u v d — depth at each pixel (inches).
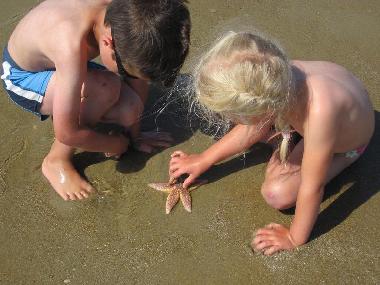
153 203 47.5
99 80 47.0
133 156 51.1
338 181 48.0
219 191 48.2
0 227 46.4
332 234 44.5
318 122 38.7
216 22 63.3
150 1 38.8
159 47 38.4
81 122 49.3
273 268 42.8
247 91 34.7
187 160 47.5
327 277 42.1
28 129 53.7
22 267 43.8
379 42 59.8
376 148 50.1
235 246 44.4
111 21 39.7
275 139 48.7
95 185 49.0
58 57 42.8
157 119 54.1
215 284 42.2
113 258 44.1
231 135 46.3
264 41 36.1
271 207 46.8
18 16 65.1
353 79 42.8
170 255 44.0
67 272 43.3
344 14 63.3
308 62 42.2
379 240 43.9
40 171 50.2
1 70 51.2
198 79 36.8
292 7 64.7
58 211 47.4
